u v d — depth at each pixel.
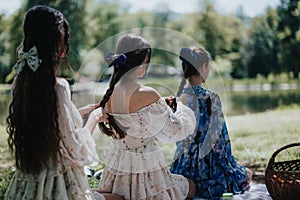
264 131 6.22
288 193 2.95
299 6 13.88
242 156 4.98
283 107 8.55
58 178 2.41
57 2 12.95
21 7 12.27
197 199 3.21
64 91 2.43
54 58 2.39
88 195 2.49
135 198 2.89
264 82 13.72
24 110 2.36
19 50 2.45
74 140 2.43
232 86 12.91
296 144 3.16
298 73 13.97
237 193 3.30
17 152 2.40
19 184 2.46
